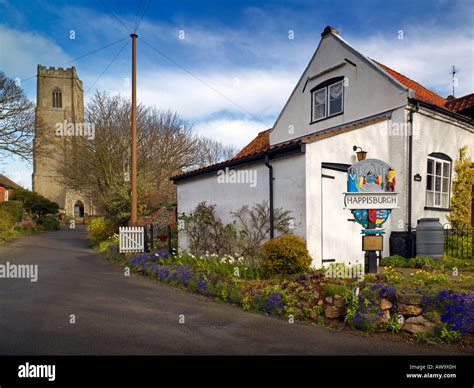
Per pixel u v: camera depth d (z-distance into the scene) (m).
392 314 5.15
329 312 5.55
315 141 8.02
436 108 10.35
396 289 5.22
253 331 5.12
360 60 11.14
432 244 8.91
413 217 9.84
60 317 5.81
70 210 50.97
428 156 10.41
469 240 9.73
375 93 10.58
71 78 57.66
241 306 6.46
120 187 19.61
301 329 5.21
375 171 6.80
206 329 5.21
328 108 12.51
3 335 4.95
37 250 17.22
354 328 5.21
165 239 15.62
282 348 4.51
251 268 8.10
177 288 8.12
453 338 4.66
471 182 11.55
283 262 7.10
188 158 30.69
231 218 10.21
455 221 11.16
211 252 10.73
